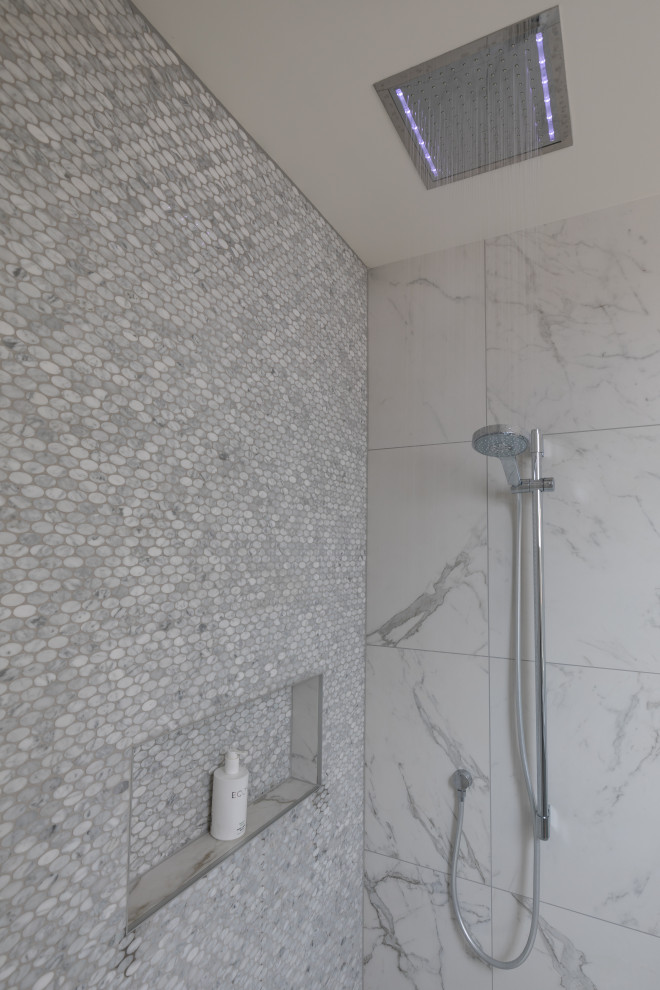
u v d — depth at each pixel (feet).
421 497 5.75
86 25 2.94
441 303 5.85
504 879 5.08
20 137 2.59
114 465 3.03
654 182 4.77
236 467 3.99
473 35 3.49
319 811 4.93
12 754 2.49
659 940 4.47
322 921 4.95
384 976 5.56
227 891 3.77
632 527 4.82
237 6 3.27
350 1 3.24
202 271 3.73
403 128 4.24
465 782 5.28
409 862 5.53
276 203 4.61
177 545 3.44
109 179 3.06
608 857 4.69
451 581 5.53
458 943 5.24
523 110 4.05
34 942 2.56
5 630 2.48
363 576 5.89
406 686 5.66
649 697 4.64
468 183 4.85
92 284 2.93
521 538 5.25
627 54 3.58
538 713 4.70
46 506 2.67
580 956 4.73
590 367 5.09
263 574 4.26
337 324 5.56
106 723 2.93
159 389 3.34
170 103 3.52
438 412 5.75
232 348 4.00
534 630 5.09
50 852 2.64
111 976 2.92
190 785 3.88
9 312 2.53
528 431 5.29
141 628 3.17
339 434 5.51
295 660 4.65
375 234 5.65
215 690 3.72
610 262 5.09
